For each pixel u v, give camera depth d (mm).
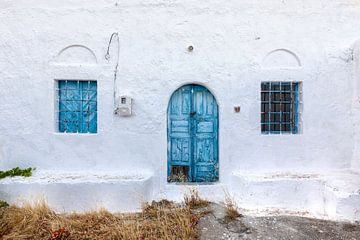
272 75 6227
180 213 5129
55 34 6207
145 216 5277
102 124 6199
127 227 4652
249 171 6219
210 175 6402
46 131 6211
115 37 6199
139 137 6199
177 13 6180
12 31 6203
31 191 5641
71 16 6211
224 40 6195
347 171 6223
